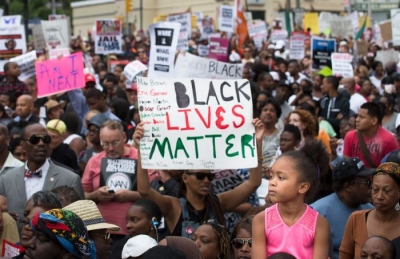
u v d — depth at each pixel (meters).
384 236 6.20
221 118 7.07
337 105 14.34
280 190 5.23
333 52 20.44
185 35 20.70
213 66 11.24
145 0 57.34
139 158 7.16
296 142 9.26
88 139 11.27
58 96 15.32
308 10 54.16
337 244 6.98
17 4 56.94
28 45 27.53
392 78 19.17
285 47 30.36
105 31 22.48
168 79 7.11
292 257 4.57
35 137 7.81
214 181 8.14
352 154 10.02
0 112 11.67
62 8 64.12
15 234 7.13
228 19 26.53
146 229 6.83
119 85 17.09
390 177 6.11
